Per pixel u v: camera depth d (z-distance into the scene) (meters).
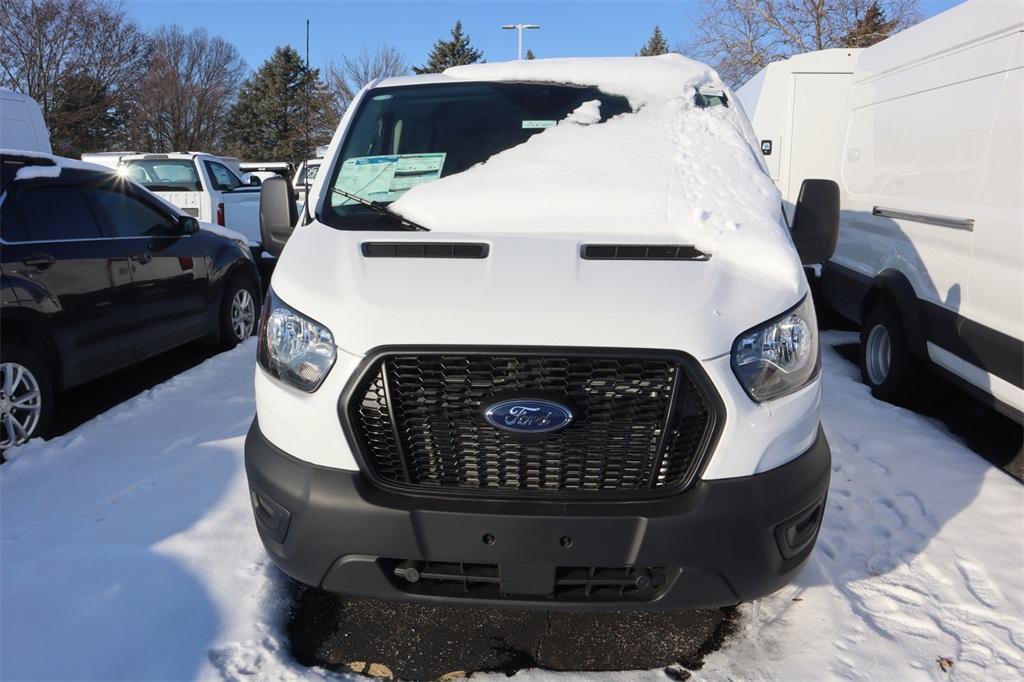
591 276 2.39
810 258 3.15
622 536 2.17
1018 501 3.66
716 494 2.18
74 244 4.72
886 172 5.41
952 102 4.50
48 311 4.43
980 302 4.13
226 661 2.56
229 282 6.63
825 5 20.83
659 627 2.78
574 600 2.27
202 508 3.54
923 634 2.69
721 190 2.96
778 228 2.75
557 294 2.28
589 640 2.72
